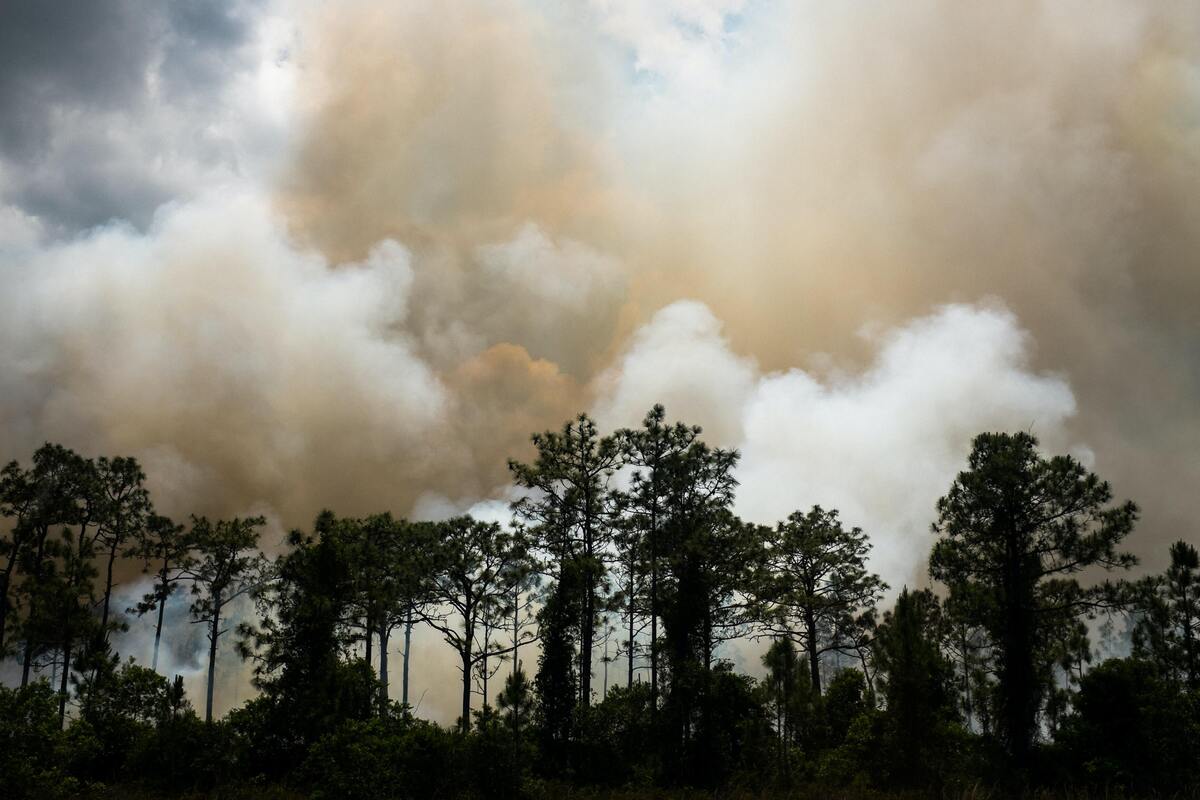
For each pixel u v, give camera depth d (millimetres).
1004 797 23234
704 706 29938
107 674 31516
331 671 29625
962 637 34938
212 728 28000
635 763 31453
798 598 43844
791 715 27625
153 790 25438
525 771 25766
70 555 45000
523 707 26844
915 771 24516
